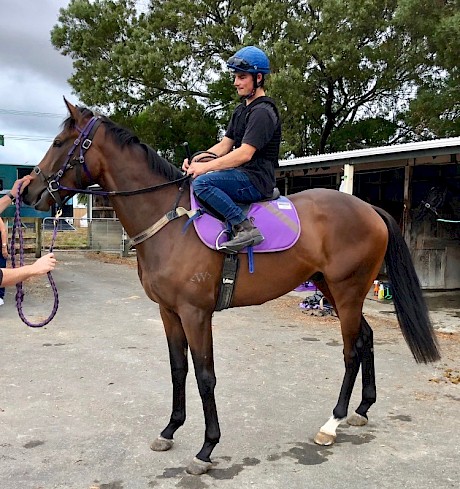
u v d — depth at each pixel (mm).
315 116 17234
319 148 18250
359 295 3271
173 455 2998
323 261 3191
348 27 14453
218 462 2918
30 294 8906
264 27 14586
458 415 3623
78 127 2891
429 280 9703
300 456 2994
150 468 2846
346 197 3322
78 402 3801
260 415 3582
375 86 16172
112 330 6238
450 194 9703
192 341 2838
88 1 16312
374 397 3473
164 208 2918
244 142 2801
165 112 15992
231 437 3229
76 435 3242
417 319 3355
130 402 3805
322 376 4496
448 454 3027
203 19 15992
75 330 6219
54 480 2705
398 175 9938
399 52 15125
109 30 15992
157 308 7758
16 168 12789
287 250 3047
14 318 6895
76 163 2887
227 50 16031
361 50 14906
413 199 9648
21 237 2740
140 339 5781
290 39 14977
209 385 2840
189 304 2832
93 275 11586
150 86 15734
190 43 15938
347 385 3260
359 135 17750
